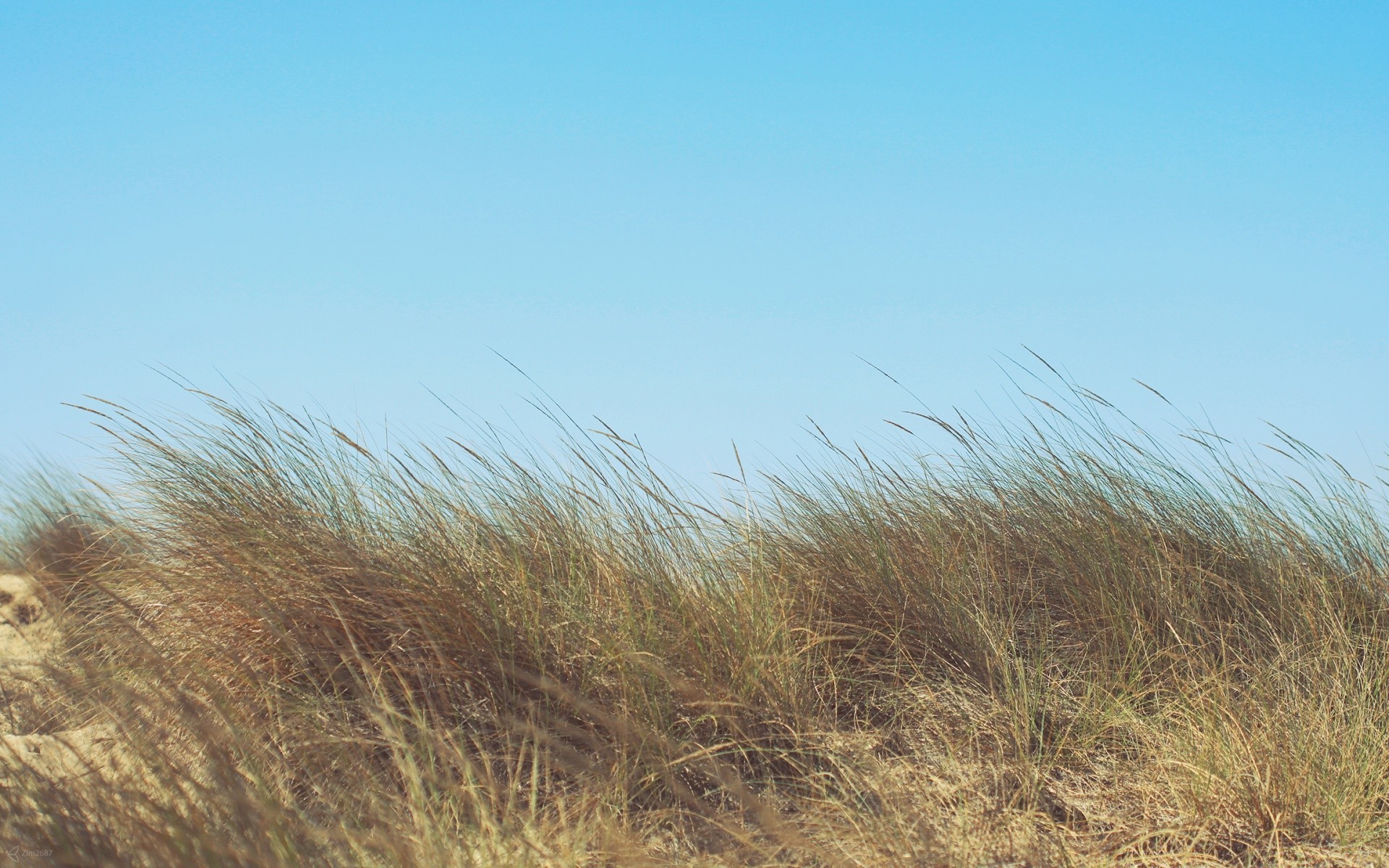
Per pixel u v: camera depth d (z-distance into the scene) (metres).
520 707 3.80
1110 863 3.14
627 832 3.15
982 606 4.72
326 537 4.21
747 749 3.73
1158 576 4.88
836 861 2.94
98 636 4.27
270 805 2.73
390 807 3.12
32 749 3.45
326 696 3.80
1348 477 5.44
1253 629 4.73
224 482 4.56
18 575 5.35
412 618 3.96
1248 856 3.20
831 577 4.87
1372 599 4.93
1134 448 5.60
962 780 3.66
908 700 4.21
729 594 4.30
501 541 4.42
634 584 4.30
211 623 4.14
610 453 4.66
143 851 2.50
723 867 3.03
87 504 5.11
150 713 3.44
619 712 3.73
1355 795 3.40
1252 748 3.59
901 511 5.41
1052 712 4.10
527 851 2.90
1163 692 4.27
